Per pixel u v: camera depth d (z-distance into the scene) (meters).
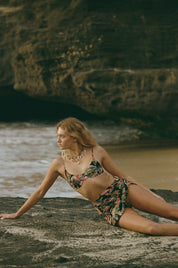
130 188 3.51
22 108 24.20
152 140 14.84
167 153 11.62
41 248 3.11
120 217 3.46
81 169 3.58
